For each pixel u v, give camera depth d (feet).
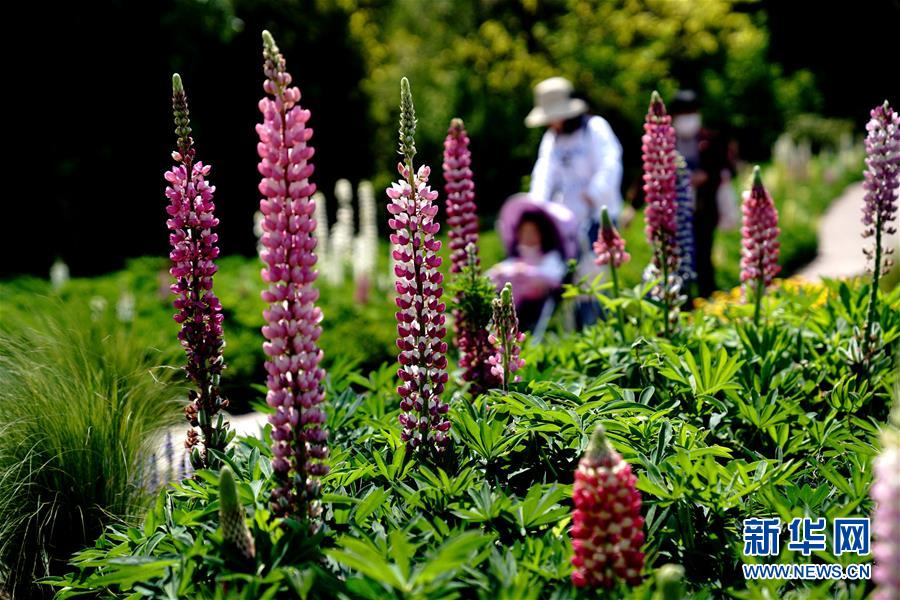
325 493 11.05
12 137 54.03
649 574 9.11
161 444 15.34
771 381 14.53
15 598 13.43
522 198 25.30
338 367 16.70
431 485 11.01
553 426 11.94
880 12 122.01
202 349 12.66
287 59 64.64
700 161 29.45
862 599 9.42
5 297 35.60
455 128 16.60
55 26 54.54
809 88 116.78
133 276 41.11
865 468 11.26
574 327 23.70
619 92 80.48
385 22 82.53
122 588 10.04
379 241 57.72
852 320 16.84
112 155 56.90
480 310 15.12
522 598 8.38
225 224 60.64
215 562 9.34
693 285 25.61
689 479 10.85
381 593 8.67
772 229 17.24
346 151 68.13
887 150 15.03
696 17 85.46
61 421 14.06
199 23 58.39
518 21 82.43
